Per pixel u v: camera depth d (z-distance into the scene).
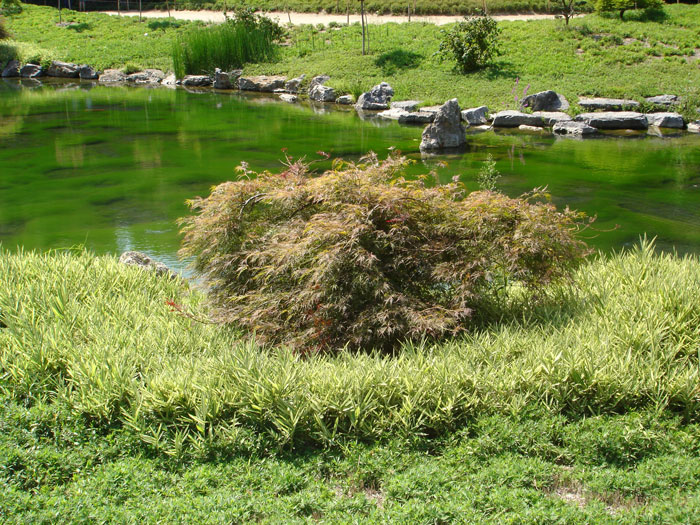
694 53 27.28
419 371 4.81
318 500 3.93
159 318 6.38
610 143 18.73
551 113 21.94
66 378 5.04
